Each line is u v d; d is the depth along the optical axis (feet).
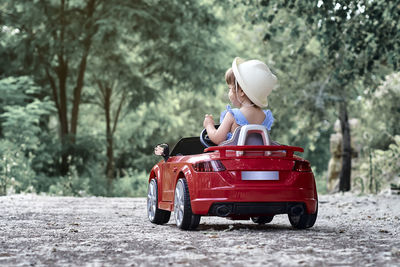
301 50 55.31
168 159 26.25
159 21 79.30
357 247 18.06
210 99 99.76
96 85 107.14
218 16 86.89
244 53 92.32
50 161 80.18
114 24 73.77
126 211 35.32
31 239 20.08
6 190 54.13
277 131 83.97
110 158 102.68
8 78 80.23
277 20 60.29
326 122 82.07
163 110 110.73
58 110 89.20
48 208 36.45
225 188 21.72
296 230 23.44
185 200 22.67
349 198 49.08
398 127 77.36
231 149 21.75
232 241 19.08
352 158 89.66
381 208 38.34
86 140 85.56
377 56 47.26
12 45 81.35
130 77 87.76
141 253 16.89
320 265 14.69
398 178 64.90
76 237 20.77
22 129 72.95
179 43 82.28
